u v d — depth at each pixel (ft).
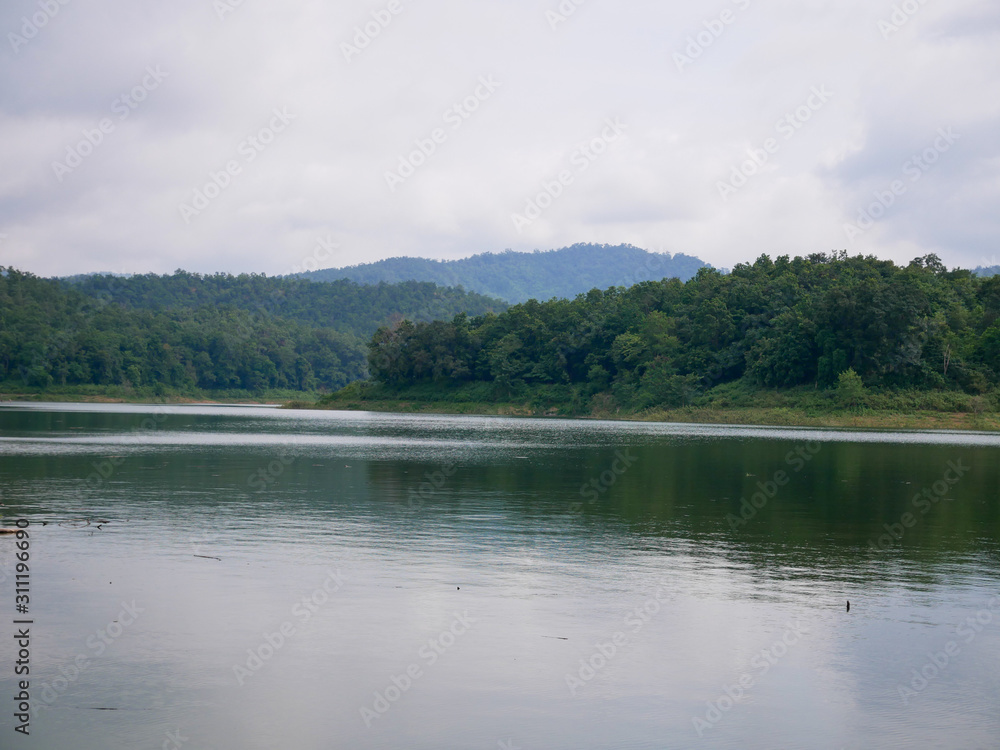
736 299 465.47
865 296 382.22
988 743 38.19
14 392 647.97
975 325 421.18
